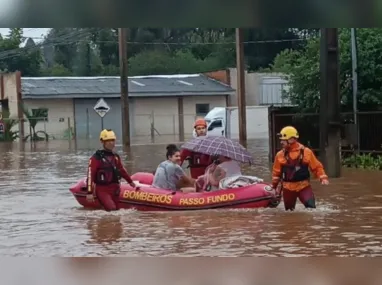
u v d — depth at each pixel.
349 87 25.08
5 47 70.00
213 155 12.95
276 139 25.16
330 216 11.88
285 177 12.44
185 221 11.55
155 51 69.00
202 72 66.75
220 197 12.72
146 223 11.45
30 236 10.48
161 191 12.90
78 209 13.41
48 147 41.03
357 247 9.09
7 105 57.44
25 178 20.72
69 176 21.14
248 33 60.41
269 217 11.80
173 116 58.44
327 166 19.00
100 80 60.34
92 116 57.62
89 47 74.50
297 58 28.38
